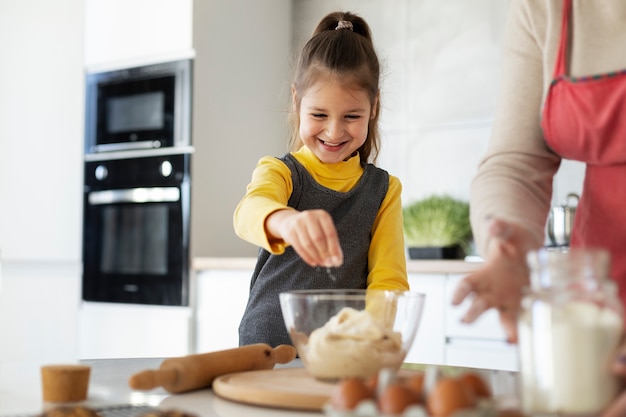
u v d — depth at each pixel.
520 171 1.17
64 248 3.29
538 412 0.71
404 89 3.30
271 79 3.39
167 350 3.01
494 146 1.22
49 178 3.34
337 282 1.62
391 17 3.35
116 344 3.14
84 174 3.28
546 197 1.19
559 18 1.19
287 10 3.50
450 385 0.66
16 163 3.41
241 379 1.05
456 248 2.89
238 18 3.23
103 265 3.21
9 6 3.46
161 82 3.10
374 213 1.70
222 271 2.91
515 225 0.89
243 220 1.31
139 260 3.11
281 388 0.97
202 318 2.96
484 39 3.13
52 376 0.94
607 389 0.70
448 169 3.18
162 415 0.75
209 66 3.09
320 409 0.90
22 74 3.42
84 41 3.29
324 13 3.47
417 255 2.92
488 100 3.11
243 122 3.24
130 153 3.16
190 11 3.03
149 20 3.13
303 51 1.67
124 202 3.16
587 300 0.71
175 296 3.01
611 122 1.14
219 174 3.12
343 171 1.70
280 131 3.43
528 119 1.22
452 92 3.19
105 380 1.13
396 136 3.31
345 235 1.65
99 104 3.26
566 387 0.70
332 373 1.01
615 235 1.21
